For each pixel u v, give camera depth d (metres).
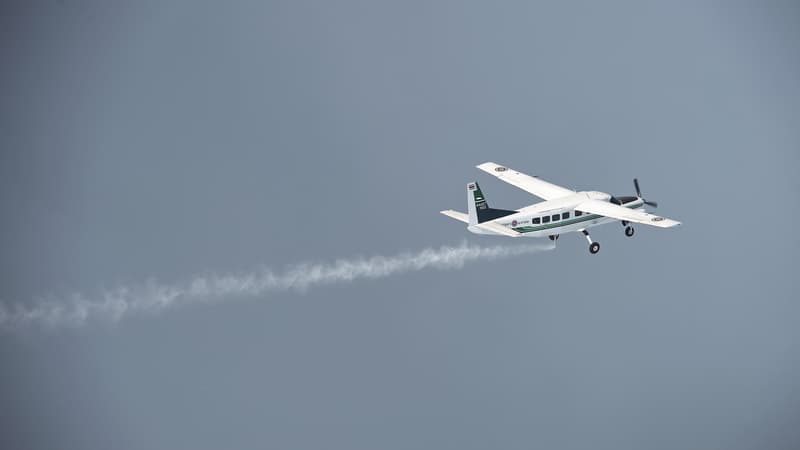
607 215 159.25
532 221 161.62
